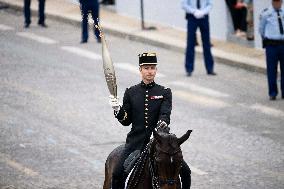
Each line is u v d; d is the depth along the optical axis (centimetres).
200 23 7106
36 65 7419
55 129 5944
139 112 3856
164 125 3631
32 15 9269
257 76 7200
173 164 3444
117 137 5800
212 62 7212
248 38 7912
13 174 5169
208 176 5112
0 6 9494
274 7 6475
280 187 4931
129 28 8538
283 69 6531
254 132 5850
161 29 8525
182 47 7869
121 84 6888
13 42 8162
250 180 5044
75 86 6881
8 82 6975
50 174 5172
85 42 8181
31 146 5628
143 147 3875
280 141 5669
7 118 6166
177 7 8500
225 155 5444
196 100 6556
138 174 3750
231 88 6862
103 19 8938
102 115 6234
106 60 3784
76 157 5441
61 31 8625
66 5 9462
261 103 6481
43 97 6612
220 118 6147
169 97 3866
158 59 7700
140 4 8894
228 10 8069
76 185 5006
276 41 6462
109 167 4028
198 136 5791
